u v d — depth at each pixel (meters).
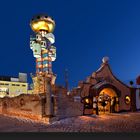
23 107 27.06
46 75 42.16
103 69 32.16
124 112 32.31
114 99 32.22
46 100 23.67
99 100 31.20
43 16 48.41
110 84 31.00
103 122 22.97
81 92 28.97
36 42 46.44
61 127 19.86
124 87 33.69
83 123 22.23
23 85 67.62
